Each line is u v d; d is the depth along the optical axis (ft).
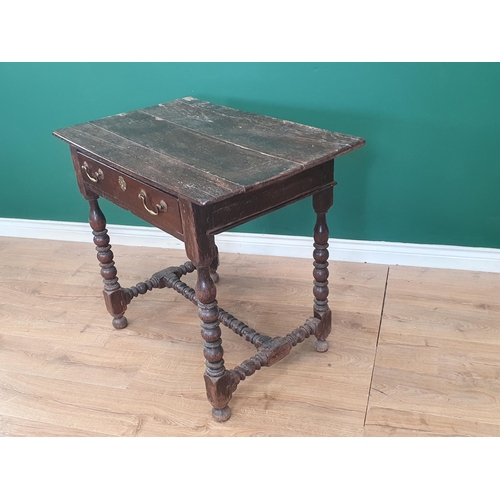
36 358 7.20
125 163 5.64
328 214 8.48
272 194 5.57
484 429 5.94
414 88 7.29
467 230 8.10
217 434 6.08
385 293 8.02
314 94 7.65
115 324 7.61
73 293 8.44
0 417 6.39
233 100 8.01
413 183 7.92
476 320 7.42
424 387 6.48
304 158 5.53
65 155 9.00
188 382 6.75
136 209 5.95
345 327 7.44
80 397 6.61
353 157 7.91
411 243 8.41
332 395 6.45
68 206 9.52
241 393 6.52
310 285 8.32
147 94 8.25
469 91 7.16
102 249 7.12
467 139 7.45
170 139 6.21
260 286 8.34
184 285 7.63
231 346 7.25
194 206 5.01
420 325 7.40
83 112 8.61
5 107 8.83
